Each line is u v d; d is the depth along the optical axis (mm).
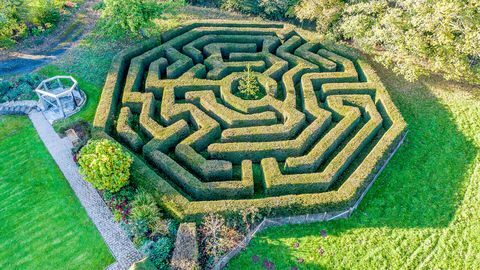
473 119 36375
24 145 33812
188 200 28031
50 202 29656
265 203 27578
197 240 26109
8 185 30781
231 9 50344
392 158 33031
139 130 34875
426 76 40719
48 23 45562
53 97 35344
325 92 37094
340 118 35312
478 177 31672
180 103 37250
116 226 28125
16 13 44969
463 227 28406
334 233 27922
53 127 35344
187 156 30719
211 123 33469
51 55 42781
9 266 26078
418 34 36375
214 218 27062
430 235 27953
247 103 35625
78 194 30188
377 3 39438
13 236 27641
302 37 43969
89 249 26891
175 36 44219
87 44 44188
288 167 30406
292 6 46125
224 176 30344
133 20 39531
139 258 26266
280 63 40000
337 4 42500
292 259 26500
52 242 27297
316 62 40656
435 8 35406
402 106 37469
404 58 37094
